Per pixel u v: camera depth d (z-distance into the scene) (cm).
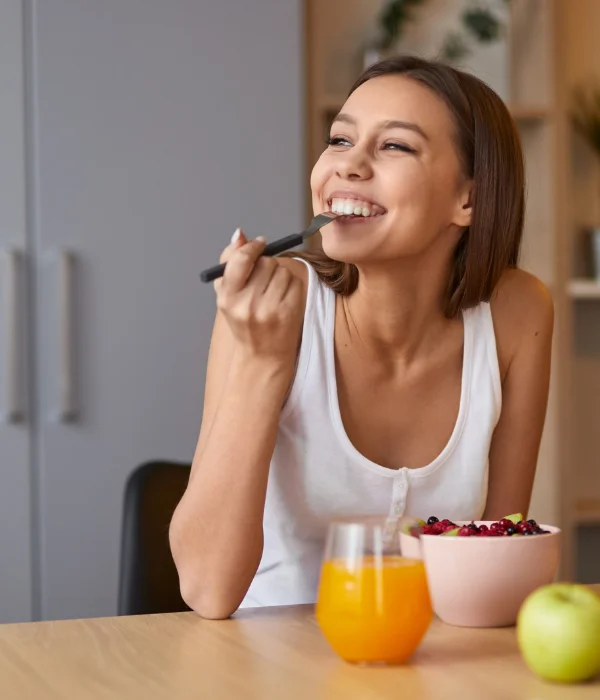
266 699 88
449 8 324
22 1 250
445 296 146
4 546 246
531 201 313
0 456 246
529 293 158
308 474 145
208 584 121
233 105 264
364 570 96
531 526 117
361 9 320
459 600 112
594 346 338
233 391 128
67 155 252
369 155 130
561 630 90
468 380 149
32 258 250
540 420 161
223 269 123
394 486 145
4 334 246
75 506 251
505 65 326
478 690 90
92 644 106
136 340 255
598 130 321
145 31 258
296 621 117
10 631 112
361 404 146
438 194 133
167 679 94
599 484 339
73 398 251
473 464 149
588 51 337
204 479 126
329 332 144
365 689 90
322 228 133
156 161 258
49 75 251
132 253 256
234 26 264
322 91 317
